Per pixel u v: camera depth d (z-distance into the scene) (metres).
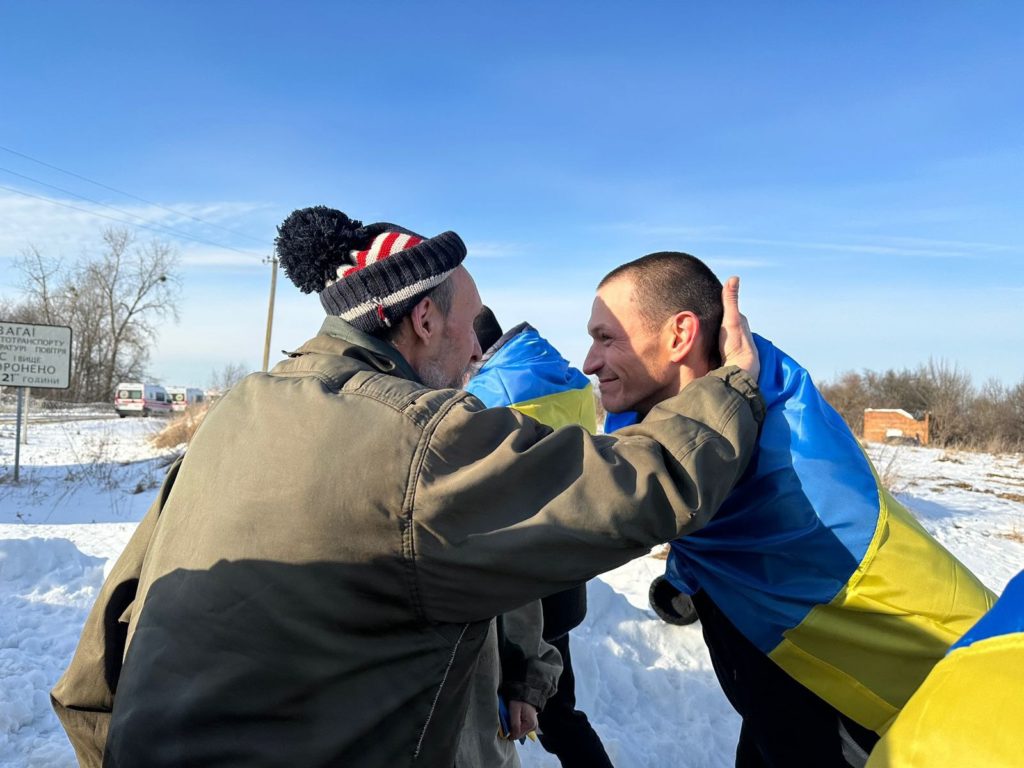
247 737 1.29
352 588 1.31
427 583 1.33
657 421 1.53
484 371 3.04
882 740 1.17
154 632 1.36
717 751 3.81
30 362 12.16
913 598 1.71
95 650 1.58
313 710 1.31
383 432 1.34
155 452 16.80
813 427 1.76
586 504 1.34
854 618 1.76
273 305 37.41
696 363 1.92
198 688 1.29
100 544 7.36
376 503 1.31
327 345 1.67
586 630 4.75
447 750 1.43
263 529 1.32
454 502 1.30
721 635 2.05
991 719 1.00
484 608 1.36
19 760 3.26
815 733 1.87
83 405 47.62
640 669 4.41
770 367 1.83
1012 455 21.59
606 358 1.98
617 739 3.68
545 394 2.97
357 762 1.34
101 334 57.16
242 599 1.30
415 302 1.72
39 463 14.46
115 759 1.32
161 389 40.72
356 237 1.79
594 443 1.43
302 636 1.30
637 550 1.39
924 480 14.46
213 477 1.42
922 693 1.14
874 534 1.72
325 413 1.38
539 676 2.27
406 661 1.36
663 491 1.40
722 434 1.54
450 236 1.79
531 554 1.30
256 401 1.48
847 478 1.74
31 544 5.87
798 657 1.84
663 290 1.90
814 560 1.75
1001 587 7.03
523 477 1.34
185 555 1.38
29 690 3.76
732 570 1.87
